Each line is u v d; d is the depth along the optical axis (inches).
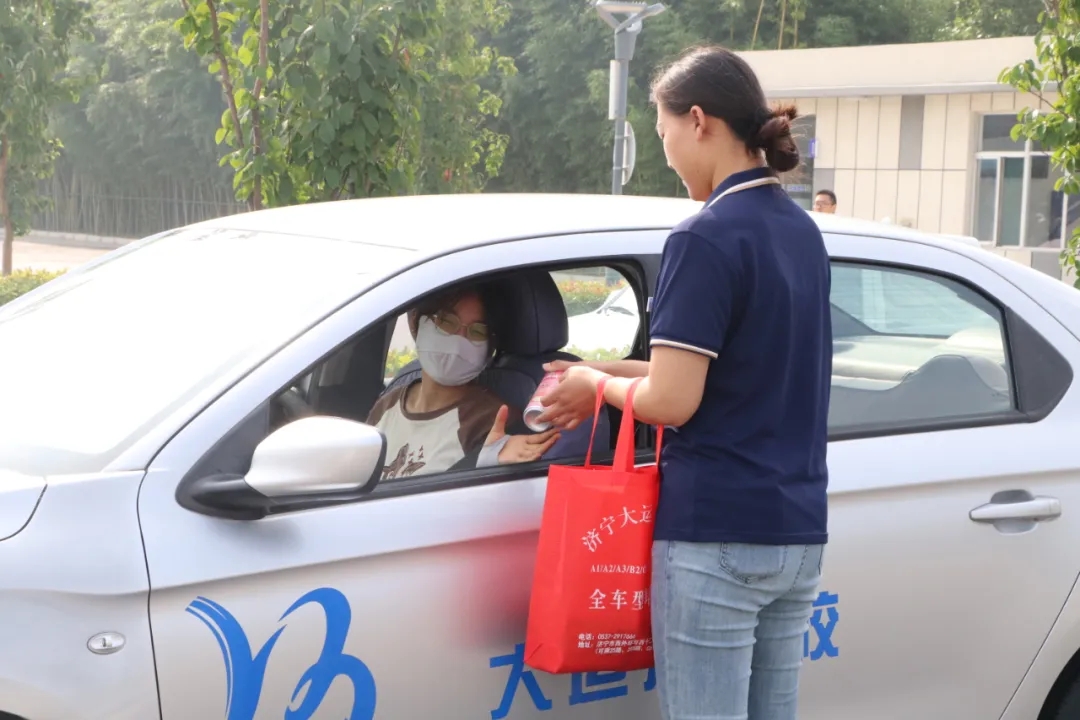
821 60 827.4
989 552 118.1
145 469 87.4
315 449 87.0
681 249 89.7
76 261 1302.9
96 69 645.9
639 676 105.3
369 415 113.0
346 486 88.4
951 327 124.3
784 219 92.9
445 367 111.3
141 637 84.0
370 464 88.7
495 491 99.7
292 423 89.6
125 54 1599.4
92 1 642.2
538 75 1400.1
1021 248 797.9
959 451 118.6
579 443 107.0
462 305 110.5
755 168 94.2
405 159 285.3
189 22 267.9
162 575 84.7
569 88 1401.3
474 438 111.3
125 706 83.3
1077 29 329.1
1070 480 122.6
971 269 127.1
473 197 127.9
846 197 840.3
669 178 1379.2
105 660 82.9
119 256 128.3
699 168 95.4
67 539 83.7
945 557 116.0
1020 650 120.7
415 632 94.2
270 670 88.4
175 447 88.4
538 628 94.9
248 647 87.5
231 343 97.3
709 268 88.7
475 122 719.1
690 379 88.9
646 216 115.8
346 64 253.6
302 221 120.0
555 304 114.0
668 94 95.3
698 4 1519.4
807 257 93.4
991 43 767.7
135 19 1552.7
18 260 1301.7
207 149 1593.3
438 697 95.9
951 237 136.2
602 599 93.4
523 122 1448.1
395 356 114.2
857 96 815.7
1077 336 129.3
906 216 818.8
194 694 85.8
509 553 98.7
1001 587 119.0
